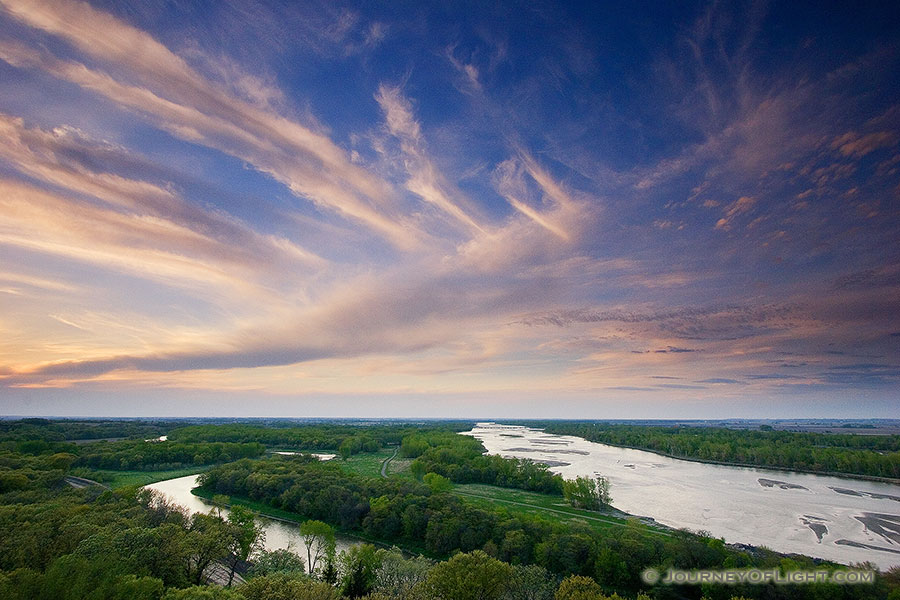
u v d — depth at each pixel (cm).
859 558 11088
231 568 9619
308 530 10744
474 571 7381
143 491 13300
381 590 7562
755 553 10800
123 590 6291
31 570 6806
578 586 7494
